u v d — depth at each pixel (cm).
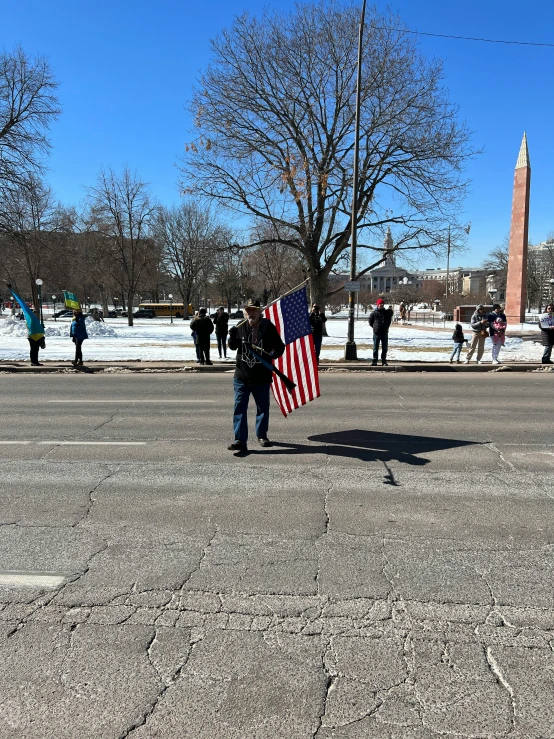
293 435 731
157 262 6106
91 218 5400
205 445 677
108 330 3141
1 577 348
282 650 276
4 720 232
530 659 269
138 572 354
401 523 433
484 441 697
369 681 254
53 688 250
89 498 489
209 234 5816
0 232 2936
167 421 827
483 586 337
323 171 2361
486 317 1617
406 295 9812
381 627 295
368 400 1023
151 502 480
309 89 2403
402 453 638
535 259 8994
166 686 251
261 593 329
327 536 409
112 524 432
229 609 312
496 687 250
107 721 231
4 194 2830
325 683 253
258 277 6562
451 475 555
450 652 274
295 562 368
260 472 565
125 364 1625
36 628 294
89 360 1748
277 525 430
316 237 2552
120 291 8338
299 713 235
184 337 3080
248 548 389
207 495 497
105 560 371
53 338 2834
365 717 233
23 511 459
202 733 225
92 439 709
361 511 459
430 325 4531
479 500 484
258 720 231
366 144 2334
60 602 319
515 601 321
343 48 2331
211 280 8562
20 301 1622
